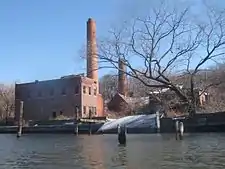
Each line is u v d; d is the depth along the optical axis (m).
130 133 42.12
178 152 17.38
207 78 42.69
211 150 17.95
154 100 51.09
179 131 28.09
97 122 50.69
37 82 78.00
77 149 21.25
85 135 43.88
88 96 75.12
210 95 49.44
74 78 73.94
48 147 23.84
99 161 14.47
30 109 77.94
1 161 15.53
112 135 41.41
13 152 20.34
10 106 91.50
